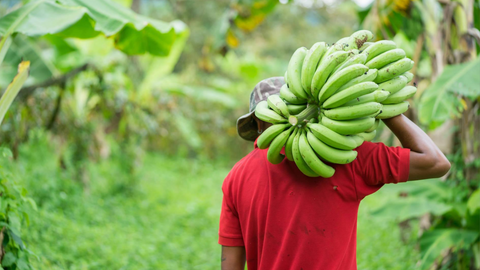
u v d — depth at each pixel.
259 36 13.85
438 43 3.94
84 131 6.48
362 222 6.48
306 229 1.55
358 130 1.44
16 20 2.68
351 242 1.62
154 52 3.80
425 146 1.54
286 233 1.57
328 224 1.54
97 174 8.02
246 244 1.70
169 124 8.44
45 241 4.12
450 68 3.25
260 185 1.65
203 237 5.48
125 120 7.06
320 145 1.45
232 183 1.74
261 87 1.79
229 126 11.47
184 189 8.59
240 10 5.46
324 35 14.48
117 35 3.62
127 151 7.64
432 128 3.99
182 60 13.88
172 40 3.69
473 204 3.35
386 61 1.54
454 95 3.10
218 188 9.05
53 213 5.21
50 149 7.78
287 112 1.49
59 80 5.54
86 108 6.73
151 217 6.21
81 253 4.15
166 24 3.50
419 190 3.84
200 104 9.35
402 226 5.53
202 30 13.31
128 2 6.55
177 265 4.34
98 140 6.80
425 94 3.16
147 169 9.72
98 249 4.33
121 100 6.52
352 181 1.56
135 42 3.71
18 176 5.56
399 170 1.52
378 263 4.50
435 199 3.74
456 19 3.63
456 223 3.75
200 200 7.50
